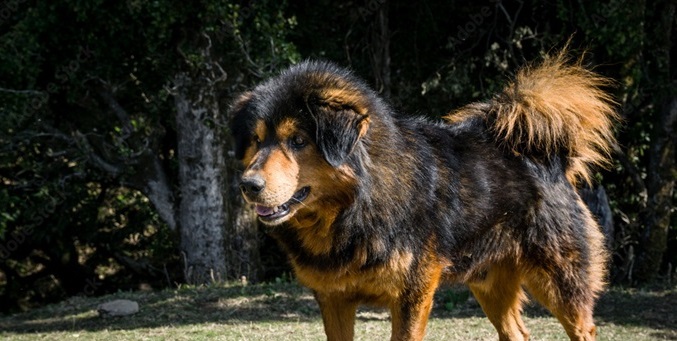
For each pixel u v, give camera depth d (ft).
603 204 42.45
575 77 21.71
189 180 48.49
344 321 18.67
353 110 16.56
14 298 61.82
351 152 16.51
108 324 32.73
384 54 52.08
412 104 53.52
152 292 40.19
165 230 58.18
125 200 58.18
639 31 45.01
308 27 52.03
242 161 18.19
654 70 49.42
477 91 51.80
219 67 45.98
